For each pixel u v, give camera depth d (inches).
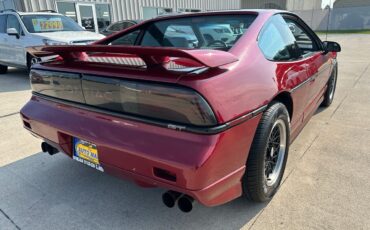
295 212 86.5
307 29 132.8
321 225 80.7
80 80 80.0
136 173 70.3
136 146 68.2
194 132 63.5
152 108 67.6
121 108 73.2
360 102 196.1
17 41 303.1
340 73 304.7
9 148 136.2
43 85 93.2
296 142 133.6
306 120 129.9
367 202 89.8
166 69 69.9
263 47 89.7
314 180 102.3
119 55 98.3
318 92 144.3
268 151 88.8
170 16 117.2
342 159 116.9
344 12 1270.9
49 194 99.7
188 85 62.9
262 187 84.2
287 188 98.0
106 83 74.2
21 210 91.6
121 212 90.0
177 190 65.8
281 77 89.6
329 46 144.9
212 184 65.6
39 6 498.3
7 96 240.8
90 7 572.1
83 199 96.7
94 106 79.4
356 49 540.7
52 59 102.7
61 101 88.2
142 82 68.2
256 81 77.2
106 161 75.4
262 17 98.0
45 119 89.7
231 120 66.9
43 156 127.4
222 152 65.4
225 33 99.6
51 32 299.0
